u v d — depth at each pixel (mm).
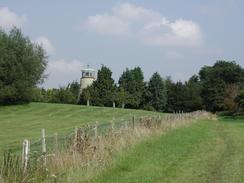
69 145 17672
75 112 79250
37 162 14500
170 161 21000
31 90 85875
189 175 17859
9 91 82375
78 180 15211
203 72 160125
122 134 24422
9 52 82438
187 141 29953
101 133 22375
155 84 130000
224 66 131125
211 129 45625
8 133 49188
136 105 127625
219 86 126750
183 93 130750
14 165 13141
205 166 20172
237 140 33844
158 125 35219
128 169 18234
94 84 113250
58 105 86500
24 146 13992
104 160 18203
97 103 111562
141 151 22922
